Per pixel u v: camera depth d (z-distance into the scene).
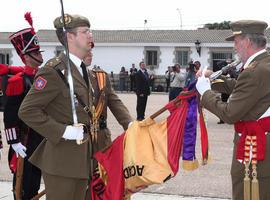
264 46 3.80
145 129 4.11
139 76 16.75
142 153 3.98
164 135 4.05
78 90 3.93
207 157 4.04
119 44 45.31
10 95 4.87
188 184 7.11
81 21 3.96
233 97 3.73
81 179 3.92
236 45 3.87
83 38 3.96
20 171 5.01
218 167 8.30
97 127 4.09
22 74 5.00
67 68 3.89
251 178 3.77
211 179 7.43
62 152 3.89
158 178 3.91
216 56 43.50
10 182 7.17
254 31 3.78
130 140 4.00
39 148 4.05
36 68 5.10
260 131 3.72
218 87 4.35
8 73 5.11
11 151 5.16
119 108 4.40
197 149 9.60
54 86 3.84
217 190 6.77
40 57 5.11
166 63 44.53
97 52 45.88
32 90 3.84
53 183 3.93
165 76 42.25
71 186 3.90
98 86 4.17
